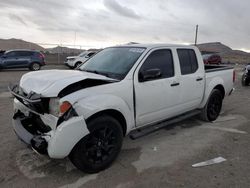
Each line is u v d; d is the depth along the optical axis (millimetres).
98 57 4637
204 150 4266
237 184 3246
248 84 12758
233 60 45281
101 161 3498
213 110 5844
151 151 4199
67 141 3055
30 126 3615
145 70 3994
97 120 3340
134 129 4035
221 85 5863
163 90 4258
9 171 3484
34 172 3475
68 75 3529
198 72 5125
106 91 3455
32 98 3098
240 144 4547
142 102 3936
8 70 19625
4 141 4449
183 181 3301
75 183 3242
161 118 4449
